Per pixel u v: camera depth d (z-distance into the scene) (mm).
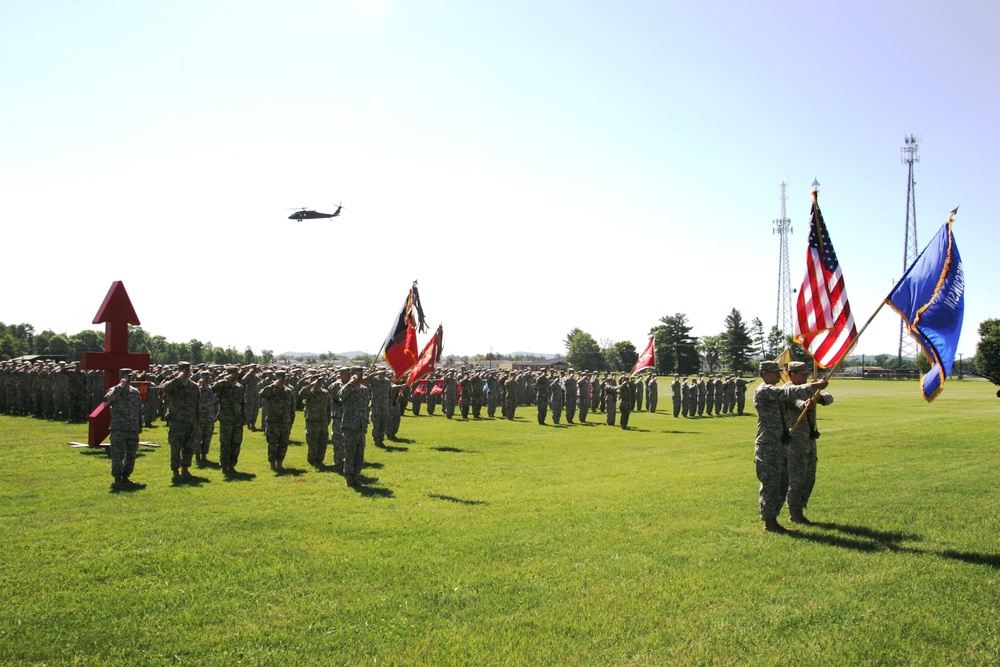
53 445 19688
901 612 6617
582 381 31156
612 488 13383
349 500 12211
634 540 9289
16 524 10242
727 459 17922
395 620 6531
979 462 15844
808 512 10914
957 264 9438
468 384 33062
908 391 62562
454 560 8414
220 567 8117
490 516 10820
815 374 11133
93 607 6824
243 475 15117
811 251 11461
